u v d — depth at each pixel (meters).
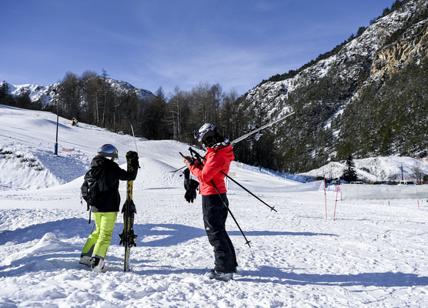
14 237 7.87
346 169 75.44
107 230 4.72
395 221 11.05
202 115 87.19
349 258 5.83
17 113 67.00
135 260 5.50
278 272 4.98
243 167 59.06
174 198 17.55
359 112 137.25
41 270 4.58
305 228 9.03
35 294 3.54
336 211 14.36
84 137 53.25
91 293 3.63
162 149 56.91
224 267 4.51
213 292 3.96
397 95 128.12
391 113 123.12
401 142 110.50
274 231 8.47
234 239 7.46
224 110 89.00
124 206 4.87
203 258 5.66
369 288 4.36
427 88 120.19
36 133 48.72
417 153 103.00
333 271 5.08
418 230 8.93
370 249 6.54
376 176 86.75
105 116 92.56
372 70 155.88
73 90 100.00
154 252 6.09
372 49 182.25
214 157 4.59
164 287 4.01
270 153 92.12
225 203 4.66
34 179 34.22
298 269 5.15
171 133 91.94
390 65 146.38
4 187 32.12
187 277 4.49
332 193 29.00
